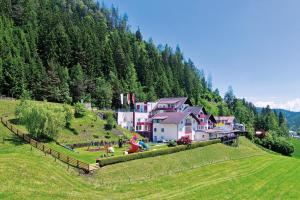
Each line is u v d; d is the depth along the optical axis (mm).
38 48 144250
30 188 34656
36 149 51812
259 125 187500
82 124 80875
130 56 181250
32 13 166125
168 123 89250
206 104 195875
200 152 71625
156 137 92438
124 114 96625
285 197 44375
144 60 177000
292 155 133875
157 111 106375
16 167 38562
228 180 51312
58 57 140625
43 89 114062
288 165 70438
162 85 165750
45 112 61438
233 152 82125
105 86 131875
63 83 120250
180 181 48094
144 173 50000
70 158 48156
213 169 59031
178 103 106125
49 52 139625
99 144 72375
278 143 130625
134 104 109125
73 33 153625
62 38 145125
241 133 126875
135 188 42406
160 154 61219
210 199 40375
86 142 70500
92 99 127875
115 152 62469
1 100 90062
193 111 105750
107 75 151375
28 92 107438
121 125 95250
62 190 36750
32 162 42031
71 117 76562
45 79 115250
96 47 155750
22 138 58219
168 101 107625
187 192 42531
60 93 117500
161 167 54812
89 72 141875
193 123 97250
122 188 41812
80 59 143125
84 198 35969
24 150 49500
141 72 173500
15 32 145500
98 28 186750
